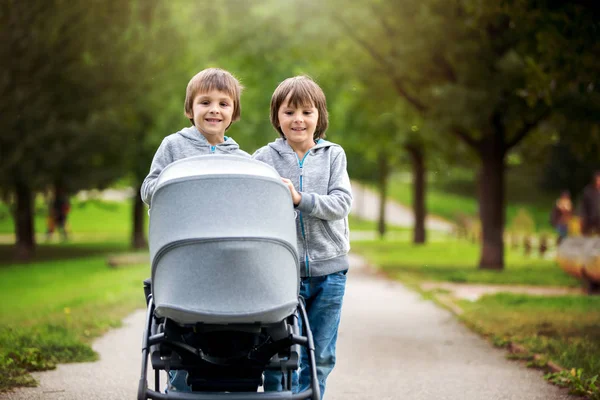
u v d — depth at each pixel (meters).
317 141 6.47
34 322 12.80
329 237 6.09
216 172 4.91
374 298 17.70
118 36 27.64
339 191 5.98
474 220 50.03
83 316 13.77
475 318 13.64
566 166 76.44
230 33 36.28
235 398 4.92
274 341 5.12
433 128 24.48
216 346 5.11
